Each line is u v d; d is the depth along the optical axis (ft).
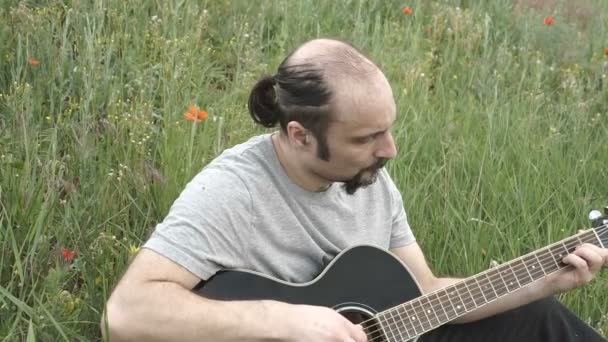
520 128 15.55
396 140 14.47
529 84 18.15
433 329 9.86
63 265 10.82
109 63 14.65
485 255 12.59
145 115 13.33
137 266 8.45
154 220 12.03
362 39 17.80
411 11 19.08
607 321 11.96
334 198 9.35
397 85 16.46
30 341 8.47
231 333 8.25
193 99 14.73
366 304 9.33
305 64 8.55
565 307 10.12
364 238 9.66
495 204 13.44
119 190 12.03
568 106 17.13
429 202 13.34
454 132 15.43
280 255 9.10
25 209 11.01
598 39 20.53
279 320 8.31
